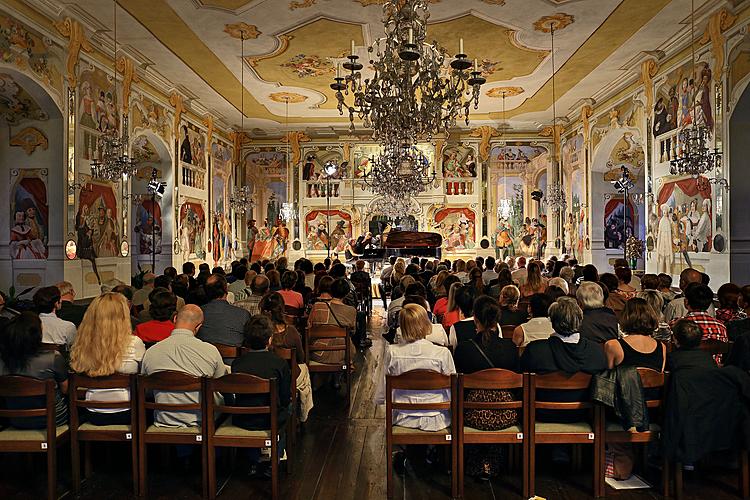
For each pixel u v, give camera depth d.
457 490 5.18
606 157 19.86
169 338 5.44
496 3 11.89
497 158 25.17
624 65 16.08
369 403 8.12
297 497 5.20
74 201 12.30
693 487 5.39
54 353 5.38
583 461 6.00
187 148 19.59
